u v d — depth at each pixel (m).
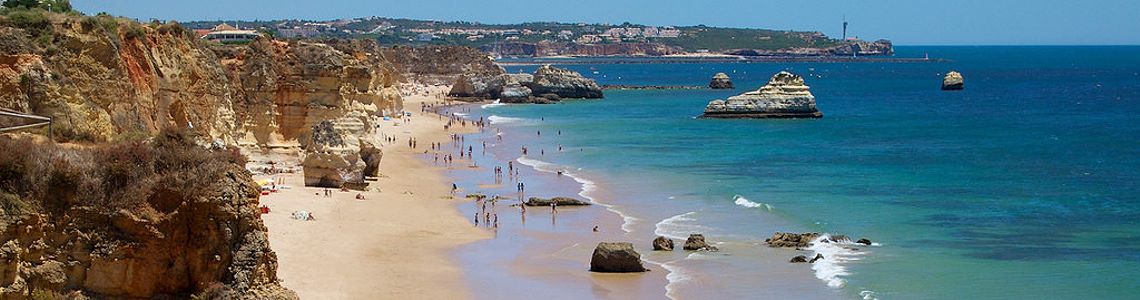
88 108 52.12
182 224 29.50
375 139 109.25
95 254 28.81
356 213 67.69
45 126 41.66
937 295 49.47
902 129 144.25
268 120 91.88
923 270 54.53
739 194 80.81
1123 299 48.72
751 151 114.69
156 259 29.33
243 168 31.70
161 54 68.81
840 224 67.69
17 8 66.75
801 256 56.91
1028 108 187.25
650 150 116.44
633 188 85.12
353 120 87.75
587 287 51.31
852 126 149.38
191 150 31.06
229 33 167.62
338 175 78.12
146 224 29.22
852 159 106.31
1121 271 54.16
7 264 27.45
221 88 78.50
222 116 77.62
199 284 29.58
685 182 88.38
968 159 105.62
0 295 27.22
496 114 178.12
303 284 47.53
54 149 29.89
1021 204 75.88
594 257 54.69
